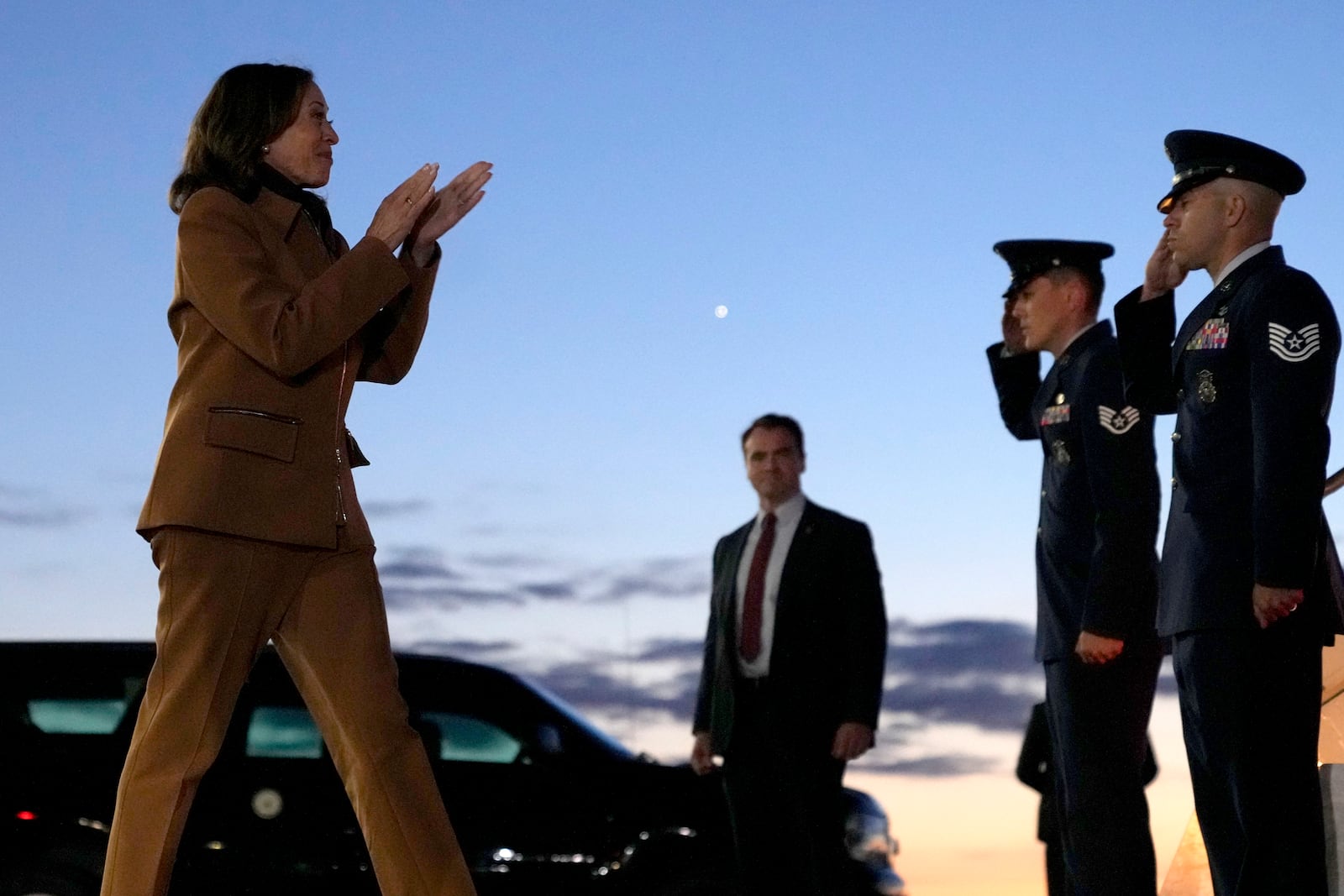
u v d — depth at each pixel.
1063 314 5.19
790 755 5.95
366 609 3.56
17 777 6.58
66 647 6.99
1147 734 4.88
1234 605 3.65
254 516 3.39
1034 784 5.74
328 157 3.72
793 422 6.20
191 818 6.59
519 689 7.22
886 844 7.00
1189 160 3.91
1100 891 4.78
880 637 6.09
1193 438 3.79
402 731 3.54
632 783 6.95
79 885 6.44
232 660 3.41
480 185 3.89
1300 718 3.63
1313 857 3.59
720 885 6.75
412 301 3.83
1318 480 3.56
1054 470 5.05
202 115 3.67
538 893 6.74
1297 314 3.62
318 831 6.62
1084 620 4.79
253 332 3.37
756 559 6.11
